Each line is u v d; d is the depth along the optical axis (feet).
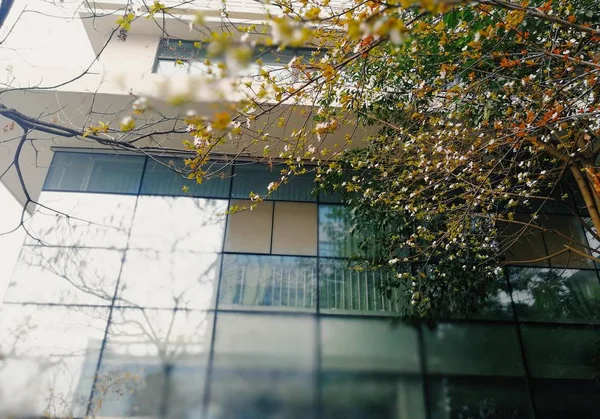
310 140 30.37
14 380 23.39
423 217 24.59
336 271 28.71
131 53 33.76
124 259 27.89
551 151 21.67
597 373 25.09
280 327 26.48
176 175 31.63
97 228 28.89
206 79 8.41
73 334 25.18
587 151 21.74
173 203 30.42
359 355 25.72
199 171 19.98
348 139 25.35
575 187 29.78
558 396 24.50
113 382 23.82
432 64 23.11
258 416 23.59
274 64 32.07
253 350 25.59
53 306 25.90
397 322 26.81
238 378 24.63
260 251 29.19
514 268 28.37
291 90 17.61
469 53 19.75
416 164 22.25
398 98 25.14
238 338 25.90
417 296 24.77
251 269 28.48
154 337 25.50
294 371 25.08
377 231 29.09
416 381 24.97
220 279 27.86
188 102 8.60
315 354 25.70
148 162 31.99
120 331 25.50
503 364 25.41
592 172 19.34
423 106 24.26
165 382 24.17
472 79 20.63
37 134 30.40
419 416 23.99
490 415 23.99
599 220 20.63
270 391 24.34
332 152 31.94
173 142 31.48
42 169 35.63
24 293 26.12
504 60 18.84
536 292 27.61
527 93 20.58
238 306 26.99
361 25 8.34
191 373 24.57
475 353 25.72
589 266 28.58
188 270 27.96
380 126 28.25
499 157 22.26
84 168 31.37
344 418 23.79
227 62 7.77
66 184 30.53
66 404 23.06
